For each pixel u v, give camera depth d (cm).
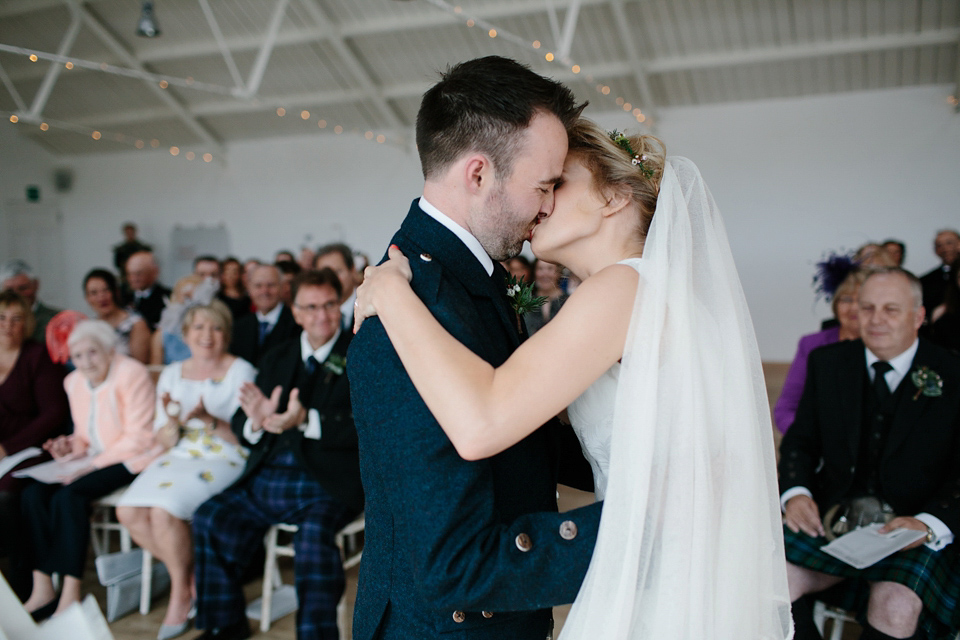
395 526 105
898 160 816
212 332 304
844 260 365
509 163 103
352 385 107
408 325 97
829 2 714
